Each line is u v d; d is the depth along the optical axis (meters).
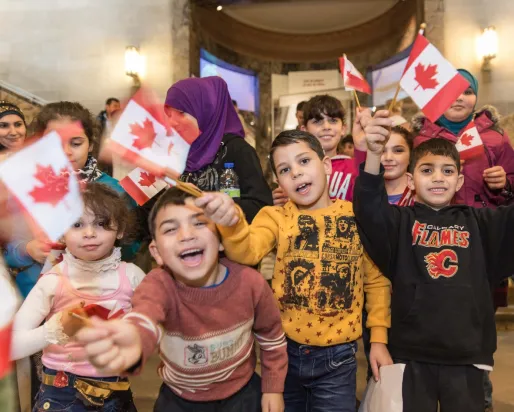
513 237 1.66
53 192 1.15
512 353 3.46
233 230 1.43
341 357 1.68
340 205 1.79
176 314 1.42
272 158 1.80
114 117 1.32
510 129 5.59
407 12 7.25
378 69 7.73
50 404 1.50
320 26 8.36
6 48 6.63
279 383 1.51
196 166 1.95
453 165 1.77
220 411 1.48
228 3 7.13
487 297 1.65
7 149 2.47
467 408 1.57
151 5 6.52
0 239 1.66
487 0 5.96
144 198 1.71
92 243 1.56
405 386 1.62
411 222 1.76
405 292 1.69
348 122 7.29
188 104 1.94
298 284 1.69
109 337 1.01
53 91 6.61
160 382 2.93
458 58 6.03
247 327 1.47
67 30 6.61
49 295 1.54
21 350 1.41
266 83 8.77
